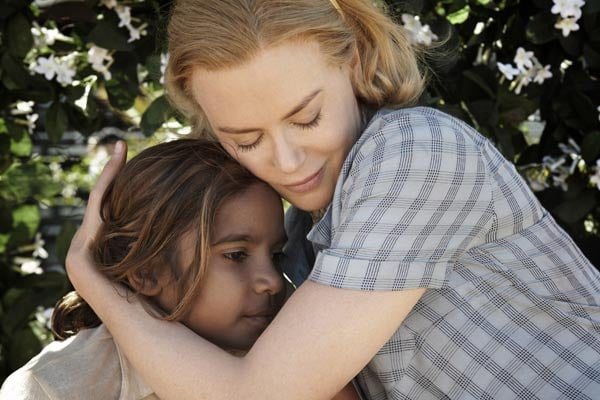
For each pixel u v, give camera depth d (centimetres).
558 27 256
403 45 184
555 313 167
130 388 177
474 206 159
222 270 176
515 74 261
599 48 262
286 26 150
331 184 166
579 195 270
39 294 293
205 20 154
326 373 150
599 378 164
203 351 157
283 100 153
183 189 174
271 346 151
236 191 176
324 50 156
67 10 282
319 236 166
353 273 151
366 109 179
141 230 173
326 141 159
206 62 152
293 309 153
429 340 167
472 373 166
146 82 289
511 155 265
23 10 275
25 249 306
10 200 297
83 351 176
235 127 157
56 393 169
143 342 161
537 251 168
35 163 299
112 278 172
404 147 155
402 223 153
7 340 295
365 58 177
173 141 184
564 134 274
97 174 344
